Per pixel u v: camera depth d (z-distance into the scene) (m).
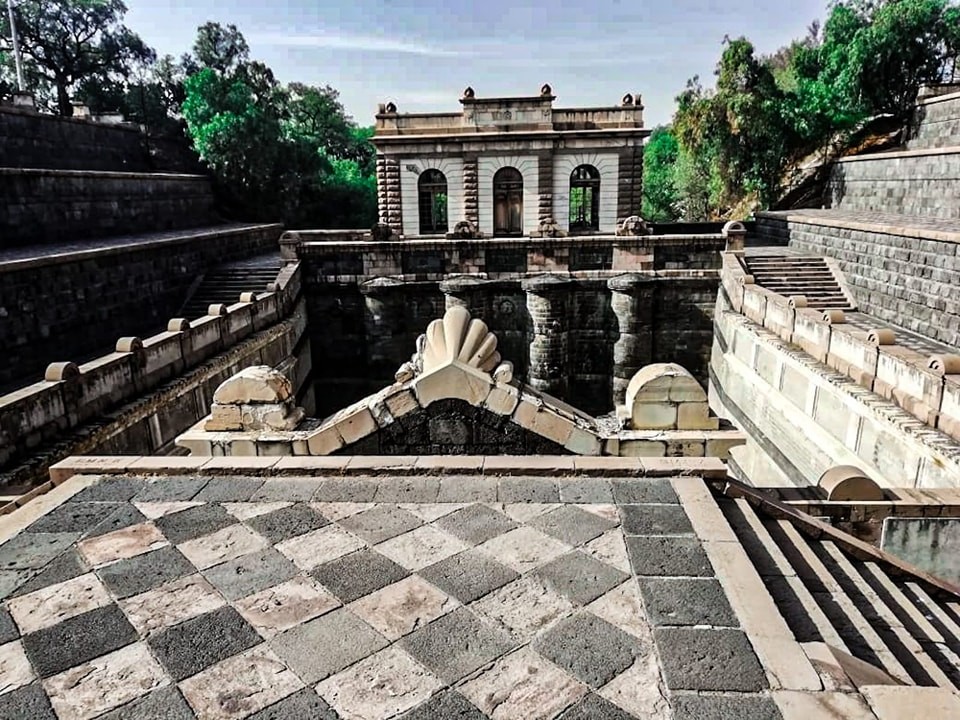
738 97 35.53
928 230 19.03
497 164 31.12
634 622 4.07
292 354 22.91
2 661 3.81
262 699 3.51
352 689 3.58
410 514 5.41
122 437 12.34
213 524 5.31
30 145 28.03
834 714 3.30
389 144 31.11
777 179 37.41
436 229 32.84
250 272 26.44
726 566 4.64
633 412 7.25
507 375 7.18
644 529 5.13
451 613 4.18
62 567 4.73
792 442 16.53
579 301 25.02
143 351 13.78
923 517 7.63
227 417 7.50
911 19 34.62
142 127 38.28
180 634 4.02
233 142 37.69
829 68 37.47
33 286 17.25
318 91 55.88
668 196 49.44
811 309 17.27
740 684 3.53
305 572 4.64
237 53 46.38
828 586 5.38
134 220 28.86
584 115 30.88
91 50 44.28
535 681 3.61
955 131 29.75
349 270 25.52
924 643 5.20
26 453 10.41
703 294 24.83
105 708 3.46
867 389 13.87
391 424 7.15
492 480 5.98
